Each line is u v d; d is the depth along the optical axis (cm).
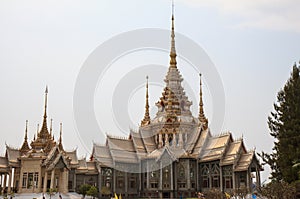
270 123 6175
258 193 6494
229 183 8456
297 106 5644
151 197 8894
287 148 5506
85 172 8575
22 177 7688
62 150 8206
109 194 8625
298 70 5919
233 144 8838
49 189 7250
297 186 4881
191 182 8994
